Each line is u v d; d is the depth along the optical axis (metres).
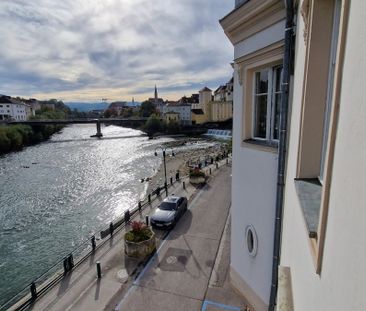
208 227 14.91
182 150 51.94
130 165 39.28
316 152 2.86
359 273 0.97
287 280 3.23
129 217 16.11
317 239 1.74
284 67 4.02
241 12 4.98
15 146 57.75
